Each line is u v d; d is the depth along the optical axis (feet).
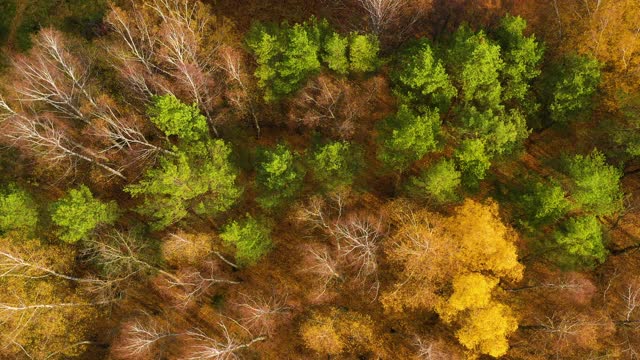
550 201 99.66
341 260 115.03
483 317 95.61
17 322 105.91
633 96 108.58
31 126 110.63
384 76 122.21
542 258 115.96
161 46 125.08
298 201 119.65
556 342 112.78
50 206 110.42
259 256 121.90
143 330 106.52
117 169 126.82
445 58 110.22
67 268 114.32
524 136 109.70
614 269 122.83
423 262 100.53
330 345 111.55
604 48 110.42
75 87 119.65
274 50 112.27
